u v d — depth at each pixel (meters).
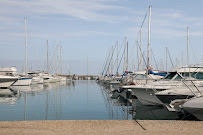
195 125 6.34
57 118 11.70
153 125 6.34
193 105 8.99
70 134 5.30
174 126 6.21
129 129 5.88
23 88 36.06
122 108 15.32
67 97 22.77
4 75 35.16
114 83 30.27
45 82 55.28
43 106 16.14
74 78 101.44
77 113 13.29
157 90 14.78
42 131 5.59
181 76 16.03
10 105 16.61
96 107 15.81
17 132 5.45
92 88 38.31
